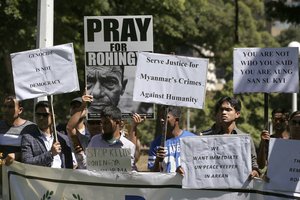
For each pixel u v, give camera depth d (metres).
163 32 31.59
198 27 38.31
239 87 8.48
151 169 8.64
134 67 10.03
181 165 7.59
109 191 7.90
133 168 8.27
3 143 9.14
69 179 8.01
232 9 40.41
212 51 41.03
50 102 8.15
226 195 7.55
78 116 8.70
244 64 8.48
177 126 8.59
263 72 8.45
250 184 7.49
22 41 22.14
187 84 7.81
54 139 8.12
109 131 8.18
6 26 21.69
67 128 8.73
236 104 8.28
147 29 10.03
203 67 7.80
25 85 8.10
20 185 8.27
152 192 7.77
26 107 30.19
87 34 10.09
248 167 7.47
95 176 7.91
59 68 8.11
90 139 9.05
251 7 43.59
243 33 41.16
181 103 7.81
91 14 24.44
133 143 8.52
